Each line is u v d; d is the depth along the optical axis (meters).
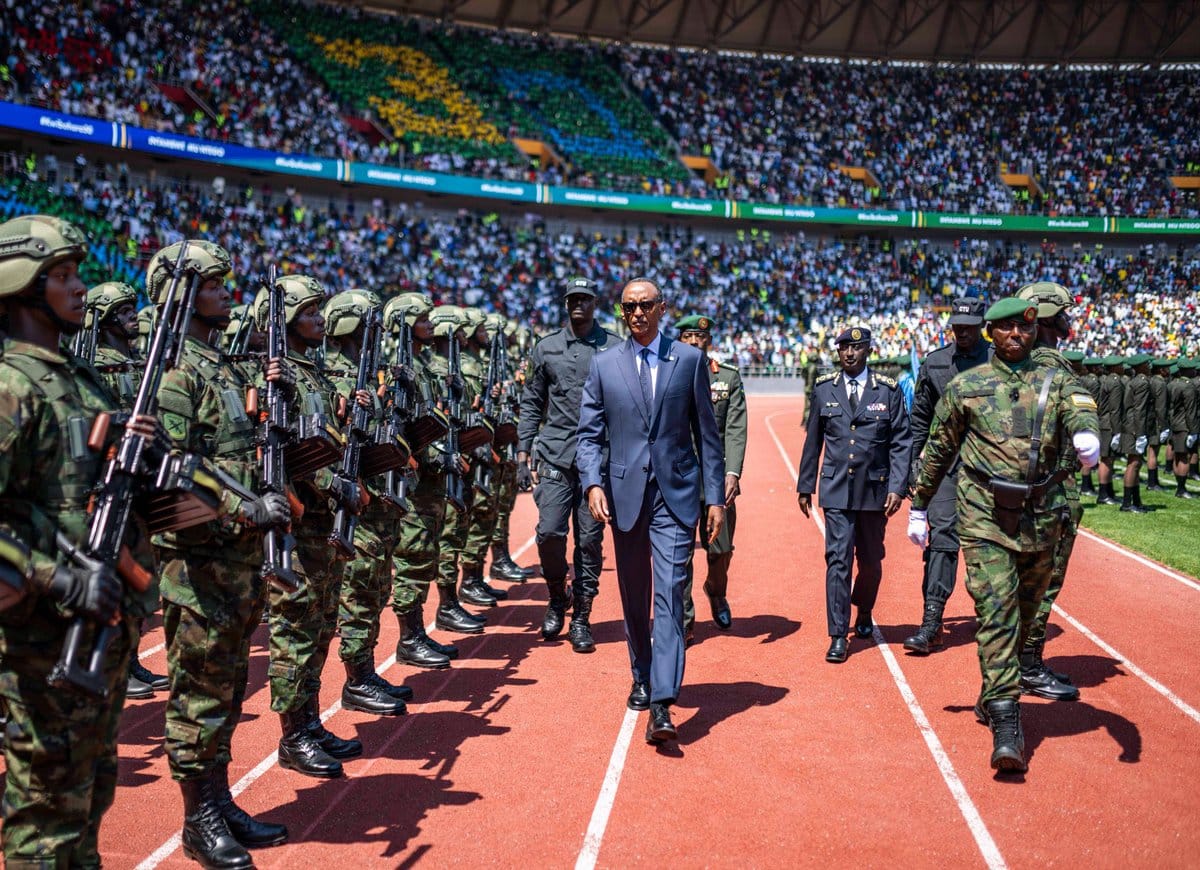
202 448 4.27
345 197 35.84
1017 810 4.56
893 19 49.28
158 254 4.30
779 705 6.01
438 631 7.83
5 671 3.15
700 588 9.28
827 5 48.97
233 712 4.30
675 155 42.72
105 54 28.48
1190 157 45.38
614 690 6.31
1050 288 6.48
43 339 3.34
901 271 43.16
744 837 4.30
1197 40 48.62
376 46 39.09
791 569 10.14
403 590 6.84
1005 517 5.16
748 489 16.31
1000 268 43.69
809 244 43.78
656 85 45.31
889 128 46.66
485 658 7.07
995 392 5.26
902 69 49.50
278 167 30.89
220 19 33.75
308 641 4.97
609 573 10.08
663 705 5.22
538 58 44.06
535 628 7.91
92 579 3.03
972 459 5.29
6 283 3.20
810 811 4.56
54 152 28.16
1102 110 47.53
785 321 40.06
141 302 24.41
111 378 6.55
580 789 4.80
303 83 34.69
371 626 5.97
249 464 4.39
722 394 7.38
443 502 7.05
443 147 36.94
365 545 5.86
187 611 4.00
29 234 3.22
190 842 4.08
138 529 3.60
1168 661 6.88
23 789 3.17
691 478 5.63
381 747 5.36
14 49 25.88
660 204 39.09
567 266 37.50
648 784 4.86
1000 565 5.14
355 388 5.65
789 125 45.72
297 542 4.89
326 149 32.72
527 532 12.63
